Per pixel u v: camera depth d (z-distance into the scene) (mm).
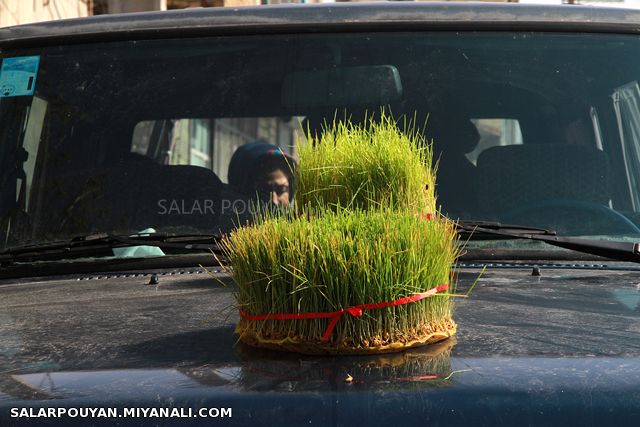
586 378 1123
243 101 2570
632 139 2518
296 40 2586
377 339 1266
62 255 2238
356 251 1271
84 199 2373
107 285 2041
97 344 1394
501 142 2441
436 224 1404
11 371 1243
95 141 2482
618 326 1445
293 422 1061
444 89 2527
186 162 2516
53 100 2535
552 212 2344
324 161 1804
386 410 1062
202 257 2242
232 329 1485
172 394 1105
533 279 1972
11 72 2574
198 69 2590
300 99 2549
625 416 1060
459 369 1173
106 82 2570
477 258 2211
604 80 2564
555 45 2588
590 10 2662
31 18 8750
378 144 1806
